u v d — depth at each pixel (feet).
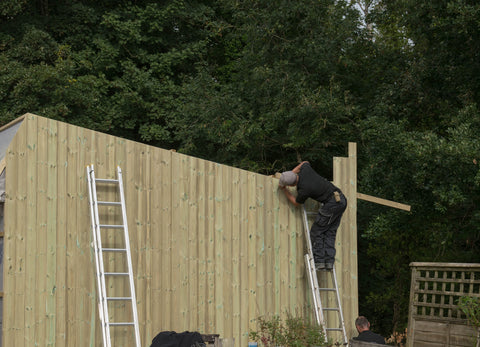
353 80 54.54
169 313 25.25
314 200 30.32
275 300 28.40
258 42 53.57
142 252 24.82
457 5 38.63
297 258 29.43
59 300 22.72
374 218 45.50
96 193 23.97
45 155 22.97
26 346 21.79
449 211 42.52
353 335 29.94
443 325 31.53
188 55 62.28
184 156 26.48
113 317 23.88
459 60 43.83
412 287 33.73
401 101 48.83
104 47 58.85
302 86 50.65
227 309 26.91
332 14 52.21
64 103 54.34
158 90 59.57
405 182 39.58
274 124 50.88
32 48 55.57
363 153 51.85
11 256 21.85
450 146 34.91
